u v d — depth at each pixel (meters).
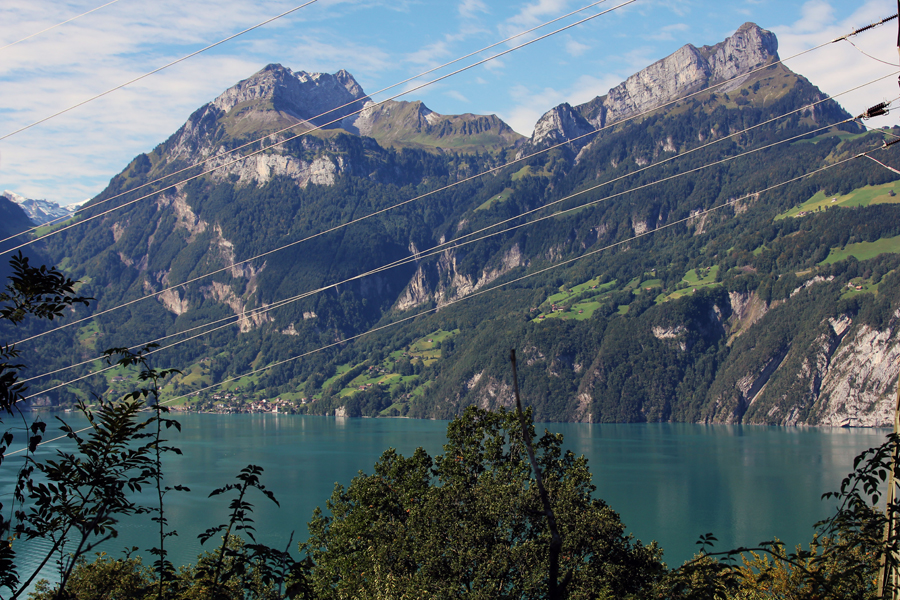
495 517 41.84
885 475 15.01
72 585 19.19
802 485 156.50
